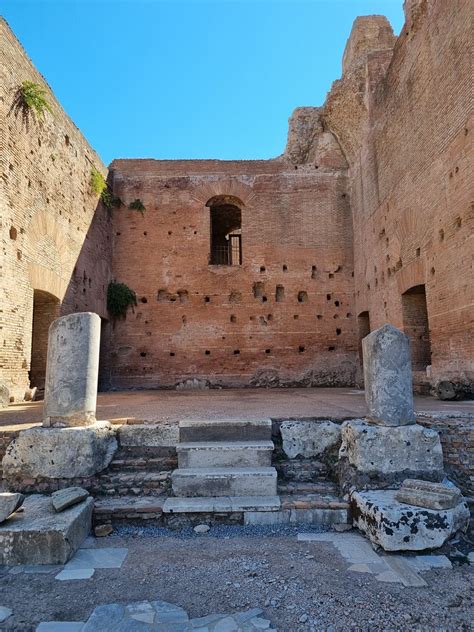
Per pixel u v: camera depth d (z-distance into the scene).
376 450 5.25
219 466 5.65
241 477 5.32
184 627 3.04
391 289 14.09
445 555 4.18
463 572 3.87
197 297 17.83
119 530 4.85
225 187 18.56
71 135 14.32
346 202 18.69
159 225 18.23
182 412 7.60
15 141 10.96
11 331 10.60
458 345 10.05
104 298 16.95
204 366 17.42
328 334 17.84
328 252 18.36
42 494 5.29
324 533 4.73
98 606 3.32
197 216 18.34
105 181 17.28
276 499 5.16
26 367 11.24
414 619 3.13
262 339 17.66
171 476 5.38
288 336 17.72
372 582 3.66
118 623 3.09
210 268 18.00
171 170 18.66
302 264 18.19
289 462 5.97
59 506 4.59
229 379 17.36
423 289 12.80
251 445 5.76
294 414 6.97
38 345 13.14
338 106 17.91
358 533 4.72
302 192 18.62
